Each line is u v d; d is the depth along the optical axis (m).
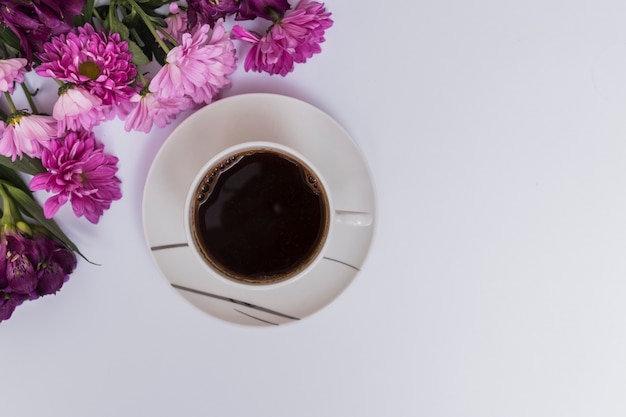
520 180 0.55
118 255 0.53
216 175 0.49
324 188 0.47
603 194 0.55
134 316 0.54
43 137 0.47
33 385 0.54
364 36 0.53
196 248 0.47
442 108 0.54
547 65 0.54
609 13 0.53
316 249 0.50
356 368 0.55
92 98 0.46
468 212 0.55
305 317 0.52
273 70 0.49
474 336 0.56
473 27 0.53
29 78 0.51
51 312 0.54
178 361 0.55
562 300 0.56
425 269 0.55
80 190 0.49
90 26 0.46
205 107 0.49
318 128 0.50
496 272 0.55
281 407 0.55
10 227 0.50
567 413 0.56
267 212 0.50
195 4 0.48
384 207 0.54
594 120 0.54
